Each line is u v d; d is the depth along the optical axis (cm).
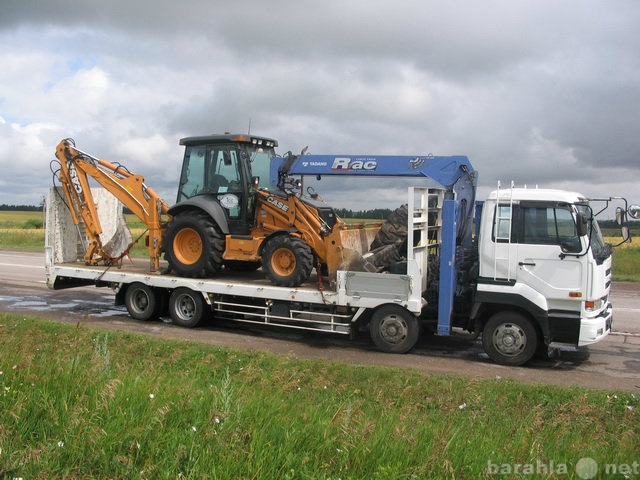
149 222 1114
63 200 1238
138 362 712
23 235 3394
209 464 362
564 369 811
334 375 700
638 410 588
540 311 802
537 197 808
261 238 1009
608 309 880
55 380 474
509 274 819
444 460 380
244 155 1057
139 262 1286
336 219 1030
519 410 599
